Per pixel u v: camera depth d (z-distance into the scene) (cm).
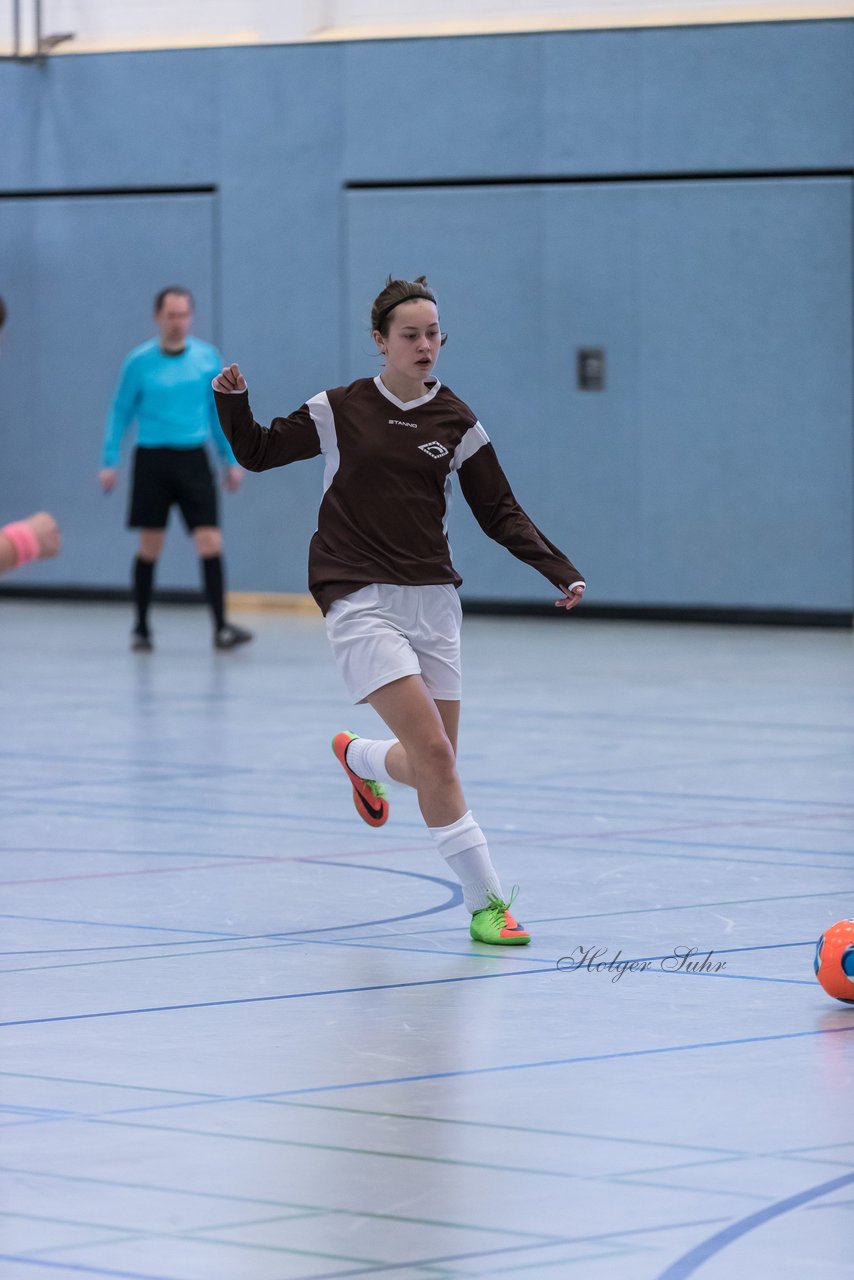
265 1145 909
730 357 3994
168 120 4412
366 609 1370
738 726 2553
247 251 4369
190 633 3928
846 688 2981
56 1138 920
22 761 2261
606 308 4075
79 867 1642
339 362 4312
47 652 3553
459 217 4178
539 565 1396
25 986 1228
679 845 1727
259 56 4322
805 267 3922
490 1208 824
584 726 2561
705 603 4062
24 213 4556
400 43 4200
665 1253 775
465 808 1363
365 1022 1138
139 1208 826
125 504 4566
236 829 1825
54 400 4578
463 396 4200
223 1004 1182
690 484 4047
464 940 1365
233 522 4472
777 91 3912
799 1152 898
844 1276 753
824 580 3966
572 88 4069
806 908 1462
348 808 1941
